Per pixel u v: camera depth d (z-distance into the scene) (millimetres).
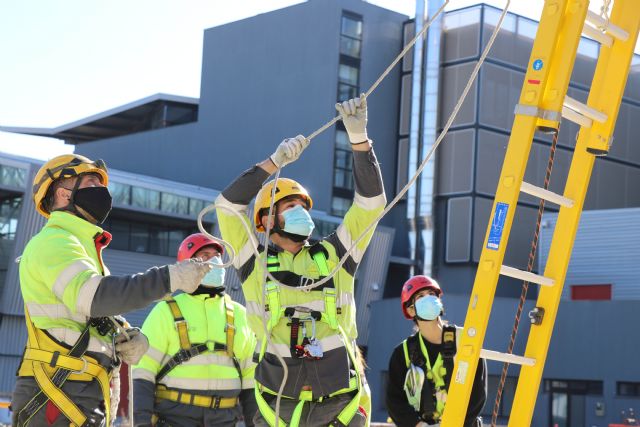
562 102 4191
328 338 5098
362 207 5273
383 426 11461
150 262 47406
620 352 42781
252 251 5211
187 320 7012
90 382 4328
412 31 61031
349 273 5305
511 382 42375
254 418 5367
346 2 60781
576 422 43156
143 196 46531
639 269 49969
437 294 6652
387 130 60438
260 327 5145
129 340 4469
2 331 42438
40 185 4520
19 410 4277
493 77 57438
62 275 4152
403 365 6676
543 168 57156
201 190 53062
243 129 63969
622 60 4676
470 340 4180
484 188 56344
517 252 55188
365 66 60844
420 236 56531
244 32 65438
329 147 58812
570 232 4656
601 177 61750
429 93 57250
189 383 6918
